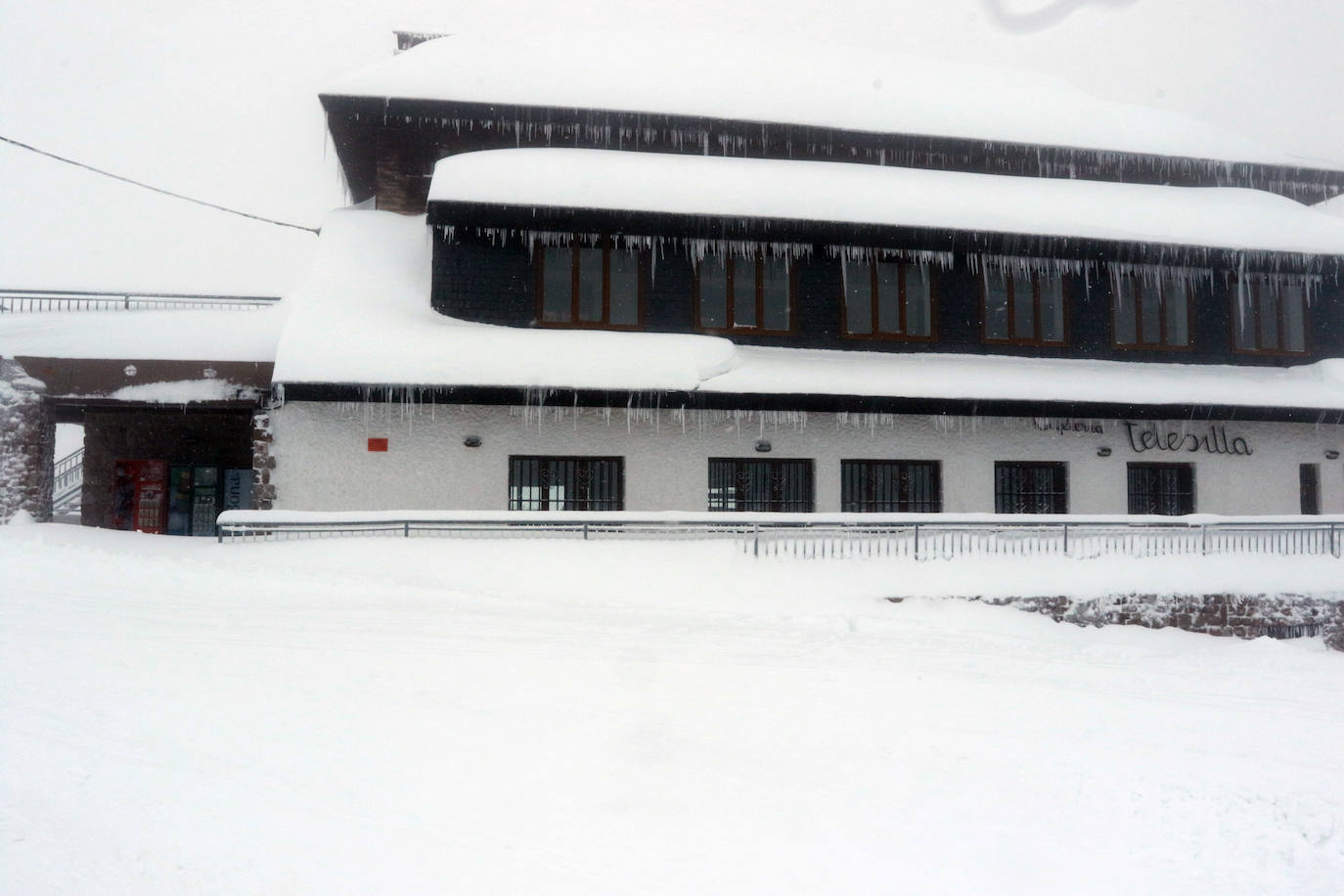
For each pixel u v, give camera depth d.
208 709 8.09
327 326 19.56
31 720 7.58
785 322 21.80
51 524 19.95
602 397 19.45
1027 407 20.95
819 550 18.70
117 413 24.73
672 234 20.95
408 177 24.20
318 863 5.31
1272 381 22.83
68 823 5.68
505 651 11.05
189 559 16.91
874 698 9.51
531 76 24.28
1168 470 23.09
